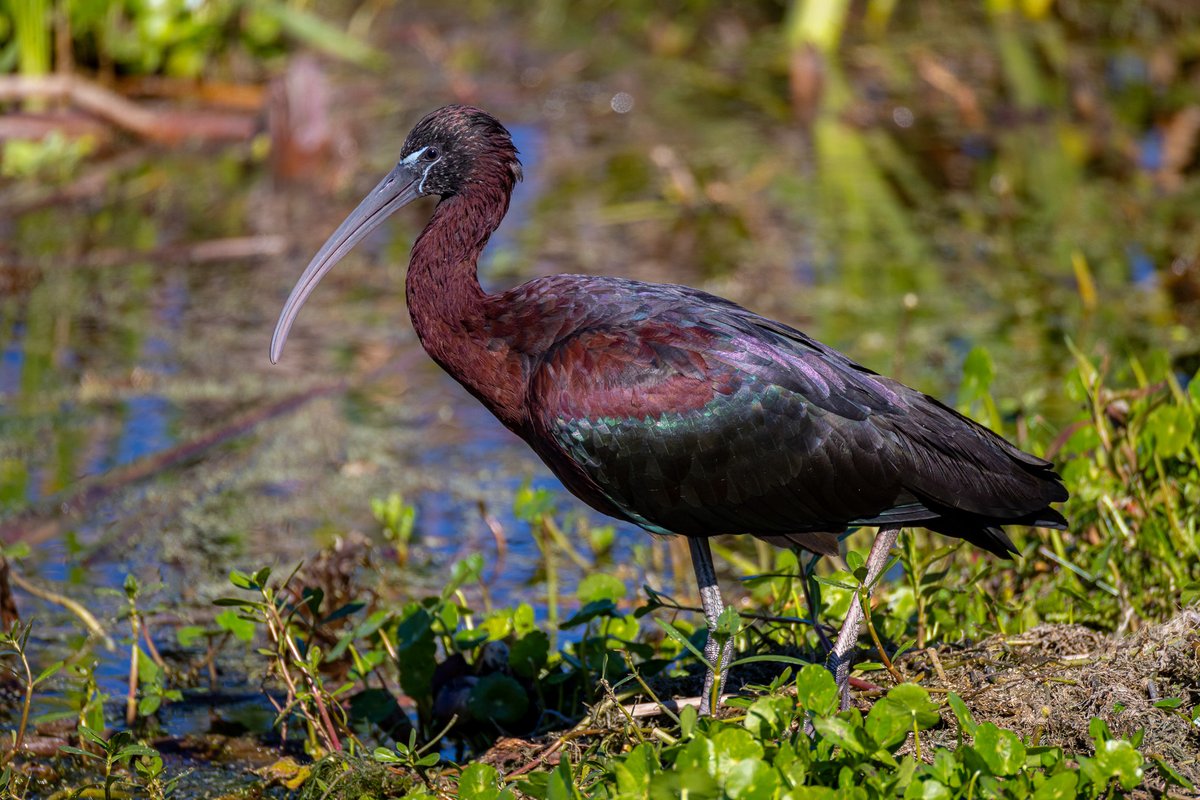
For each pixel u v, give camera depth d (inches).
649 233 732.0
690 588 443.8
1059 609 373.7
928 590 353.7
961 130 878.4
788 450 322.3
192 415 559.8
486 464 532.4
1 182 770.8
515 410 349.4
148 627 421.4
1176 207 763.4
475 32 998.4
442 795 302.2
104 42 844.0
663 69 961.5
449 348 351.9
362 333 638.5
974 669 327.3
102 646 411.5
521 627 381.1
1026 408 446.9
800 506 326.6
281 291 676.1
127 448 531.5
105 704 383.2
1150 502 385.4
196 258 705.6
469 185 357.7
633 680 349.4
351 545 426.0
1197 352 583.8
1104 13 1039.6
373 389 587.2
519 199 773.3
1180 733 295.4
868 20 1035.3
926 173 821.9
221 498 501.0
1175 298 653.3
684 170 817.5
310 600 362.3
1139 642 325.7
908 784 260.2
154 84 859.4
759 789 254.2
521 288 349.4
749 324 336.2
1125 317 631.8
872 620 360.8
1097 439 392.8
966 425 328.8
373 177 785.6
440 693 364.2
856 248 719.7
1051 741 300.2
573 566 462.3
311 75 785.6
